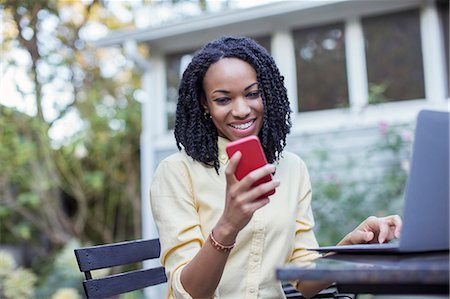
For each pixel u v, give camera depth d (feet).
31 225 22.62
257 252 4.17
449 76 14.57
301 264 2.88
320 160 14.94
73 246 18.52
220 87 4.17
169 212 4.16
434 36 14.58
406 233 2.92
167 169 4.35
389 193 14.24
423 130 2.89
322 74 15.47
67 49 19.85
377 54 15.06
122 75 23.15
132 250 4.86
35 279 17.80
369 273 2.50
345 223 14.29
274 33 15.85
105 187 23.50
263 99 4.29
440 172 2.91
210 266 3.28
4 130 19.99
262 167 3.00
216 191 4.28
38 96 19.16
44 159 21.30
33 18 15.94
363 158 14.94
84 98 21.61
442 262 2.66
